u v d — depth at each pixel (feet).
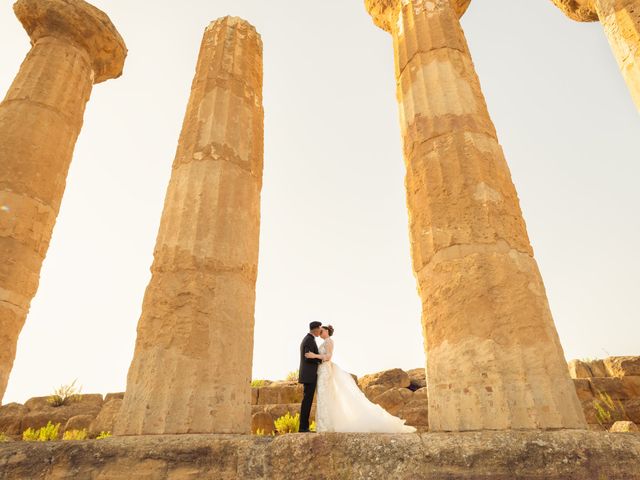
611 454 10.62
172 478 11.95
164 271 17.58
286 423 30.68
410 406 37.01
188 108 23.88
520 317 13.73
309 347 18.88
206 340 16.21
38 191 25.88
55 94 29.19
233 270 18.21
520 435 11.17
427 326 15.31
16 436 40.22
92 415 40.29
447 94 19.60
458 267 14.97
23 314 23.63
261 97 26.37
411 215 18.11
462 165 17.01
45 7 31.09
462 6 29.66
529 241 16.24
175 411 14.62
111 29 34.17
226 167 20.67
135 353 16.15
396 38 24.75
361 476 11.11
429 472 10.87
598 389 37.24
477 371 13.14
